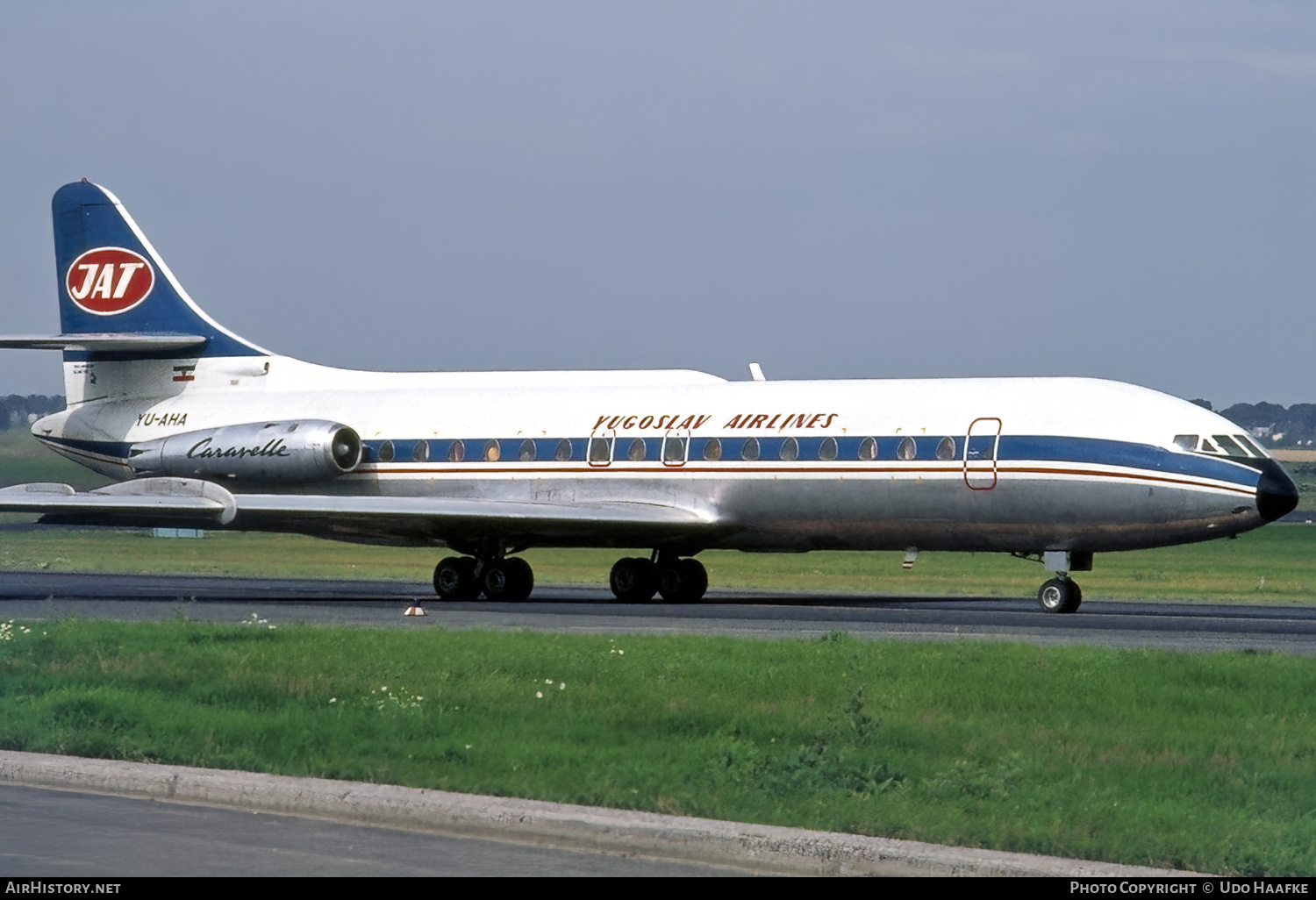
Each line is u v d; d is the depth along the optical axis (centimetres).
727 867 2773
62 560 14725
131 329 11594
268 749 3659
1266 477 8094
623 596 9919
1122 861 2742
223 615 7862
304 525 10025
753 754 3512
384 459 10506
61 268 11806
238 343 11362
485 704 4338
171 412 11325
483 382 10612
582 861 2797
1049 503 8394
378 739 3791
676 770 3372
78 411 11750
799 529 9200
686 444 9462
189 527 10288
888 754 3566
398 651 5506
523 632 6303
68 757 3591
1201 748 3712
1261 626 7356
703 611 8450
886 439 8819
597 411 9912
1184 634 6838
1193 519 8150
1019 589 11638
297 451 10406
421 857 2794
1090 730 3938
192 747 3634
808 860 2736
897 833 2873
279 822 3067
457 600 10019
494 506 9281
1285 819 3041
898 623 7438
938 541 8881
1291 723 4109
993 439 8531
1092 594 11194
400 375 10912
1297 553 17638
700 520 9275
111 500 9250
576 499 9812
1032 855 2722
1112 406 8438
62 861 2720
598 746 3741
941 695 4466
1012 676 4822
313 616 7844
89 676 4934
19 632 6106
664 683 4706
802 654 5438
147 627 6394
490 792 3200
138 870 2662
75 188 11750
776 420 9212
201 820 3073
